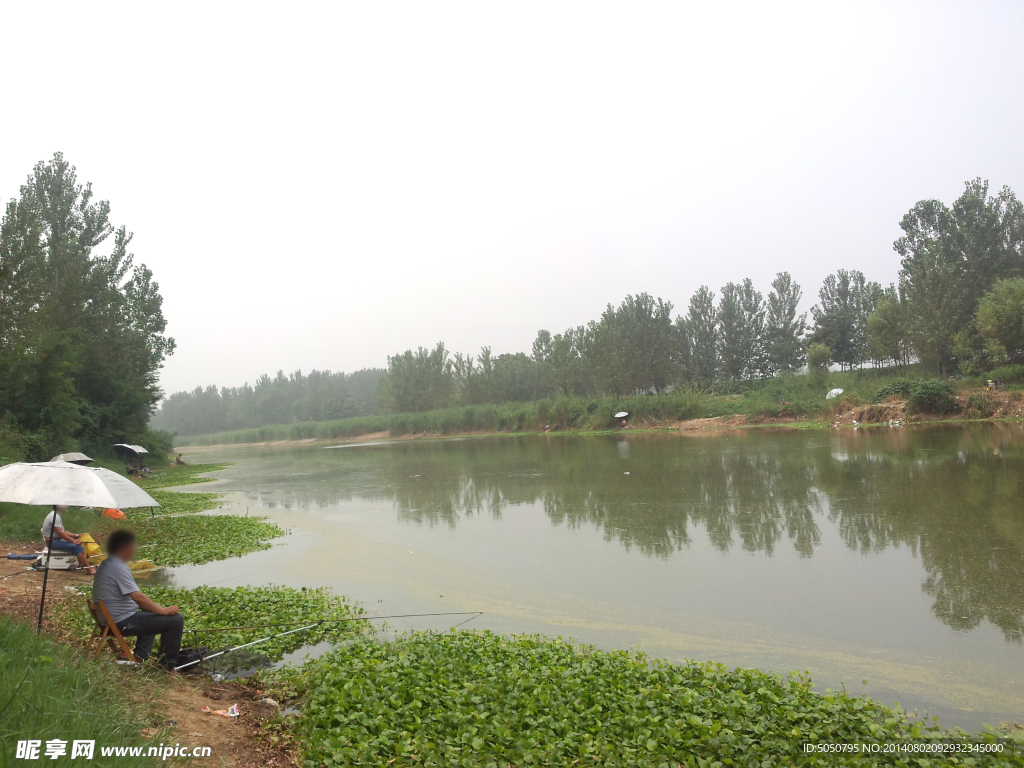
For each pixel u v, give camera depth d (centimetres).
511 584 990
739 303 6456
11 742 333
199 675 623
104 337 3531
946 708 565
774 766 443
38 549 1159
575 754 463
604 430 5181
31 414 2311
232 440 9494
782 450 2617
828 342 6012
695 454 2709
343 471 3098
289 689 595
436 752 457
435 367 7906
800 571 975
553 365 6394
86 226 3616
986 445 2278
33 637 506
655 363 5912
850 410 4012
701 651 708
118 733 386
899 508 1339
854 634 733
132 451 3012
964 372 4112
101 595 593
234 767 420
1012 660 649
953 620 754
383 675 586
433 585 1002
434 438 6394
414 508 1764
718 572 995
